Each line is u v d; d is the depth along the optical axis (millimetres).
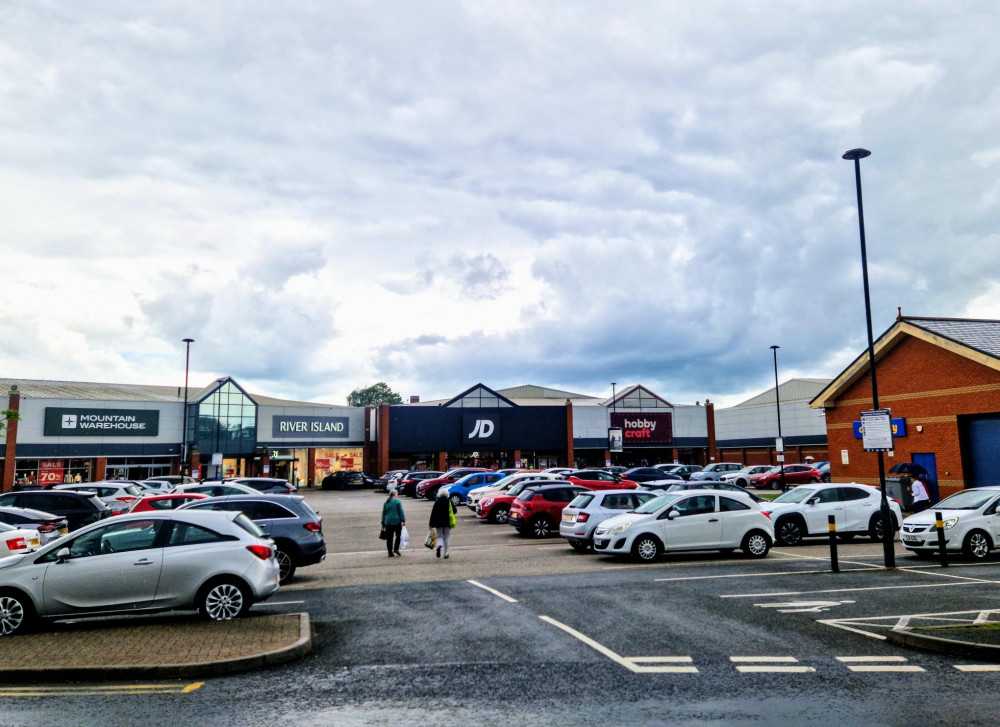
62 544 10180
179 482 39312
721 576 14375
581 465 66000
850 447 32562
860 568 15266
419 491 41438
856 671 7738
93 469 51031
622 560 17219
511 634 9547
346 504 41000
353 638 9531
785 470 46500
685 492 17719
